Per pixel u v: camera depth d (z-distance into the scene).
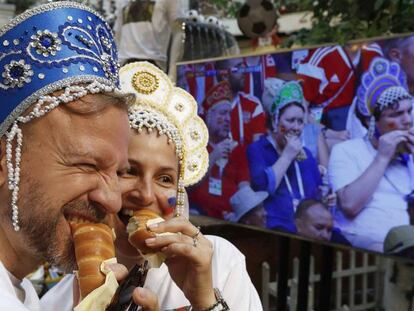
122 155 1.16
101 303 1.11
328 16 4.62
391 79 3.03
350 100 3.25
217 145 4.24
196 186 4.45
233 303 1.70
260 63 3.83
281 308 3.93
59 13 1.19
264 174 3.84
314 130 3.47
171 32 5.27
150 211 1.57
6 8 6.33
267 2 5.16
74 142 1.09
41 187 1.09
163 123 1.69
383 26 4.18
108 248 1.17
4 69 1.13
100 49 1.25
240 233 4.68
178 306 1.68
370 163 3.15
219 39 5.45
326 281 3.62
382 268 4.75
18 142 1.09
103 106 1.12
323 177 3.42
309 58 3.48
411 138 2.93
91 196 1.13
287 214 3.68
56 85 1.11
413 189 2.93
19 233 1.11
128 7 5.29
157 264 1.44
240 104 4.02
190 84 4.48
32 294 1.27
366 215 3.17
